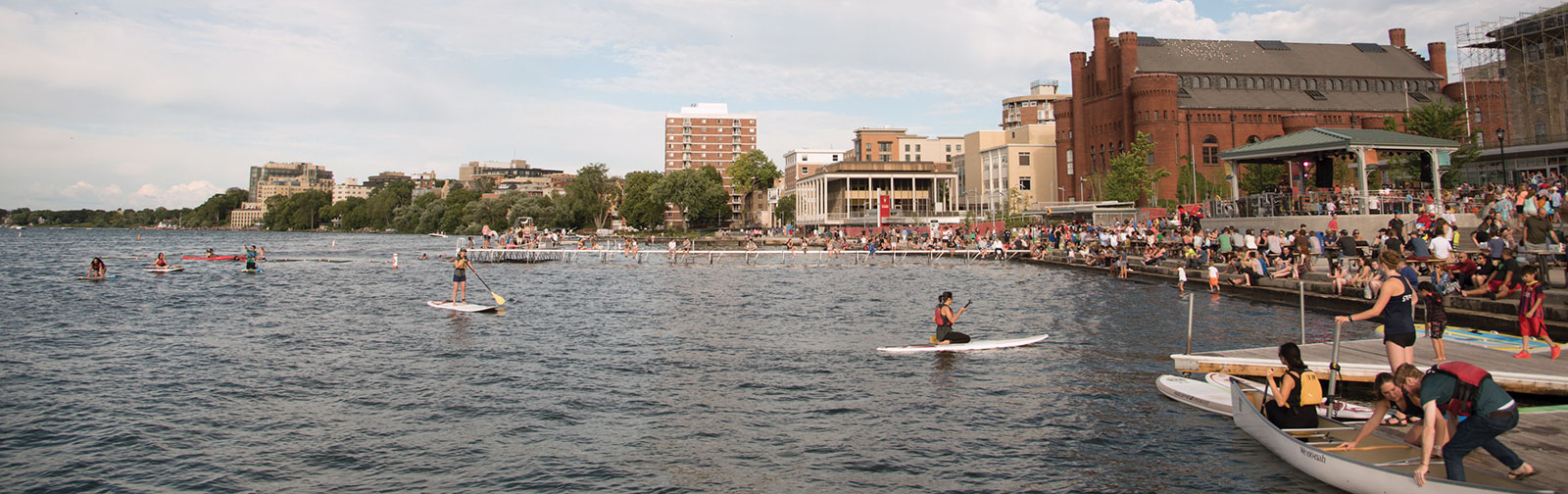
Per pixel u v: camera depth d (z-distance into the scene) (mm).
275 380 21297
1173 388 18422
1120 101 111562
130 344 27359
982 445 15273
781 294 46281
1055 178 131750
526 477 13758
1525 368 16312
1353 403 16828
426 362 23906
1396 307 13391
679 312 37062
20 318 34781
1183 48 115750
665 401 18875
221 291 48219
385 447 15453
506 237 96812
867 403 18516
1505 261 24375
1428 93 116625
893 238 98125
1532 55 70625
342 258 93000
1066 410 17609
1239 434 15469
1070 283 51281
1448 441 10617
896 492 12969
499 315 35750
